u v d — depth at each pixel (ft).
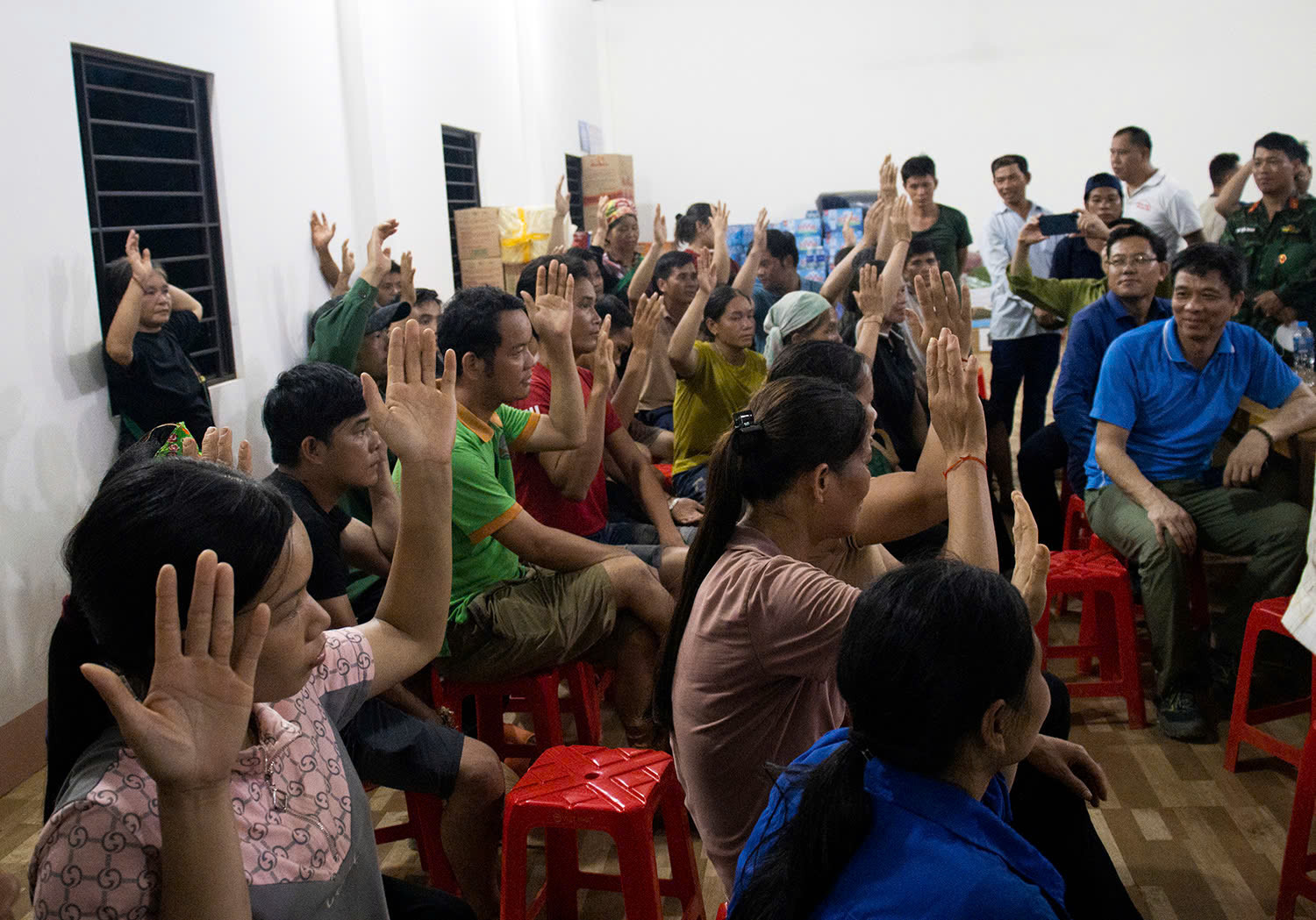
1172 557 9.71
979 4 32.09
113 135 14.17
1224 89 30.89
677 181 35.12
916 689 3.50
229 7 14.16
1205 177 31.50
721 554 5.34
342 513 7.52
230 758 2.99
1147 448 10.68
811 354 7.37
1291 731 9.63
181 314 12.36
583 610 8.23
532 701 8.29
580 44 31.73
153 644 3.22
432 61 21.39
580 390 9.27
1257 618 8.70
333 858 3.72
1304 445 10.34
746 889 3.70
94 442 11.19
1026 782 5.59
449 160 23.36
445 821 6.92
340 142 17.34
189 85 13.58
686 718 5.25
